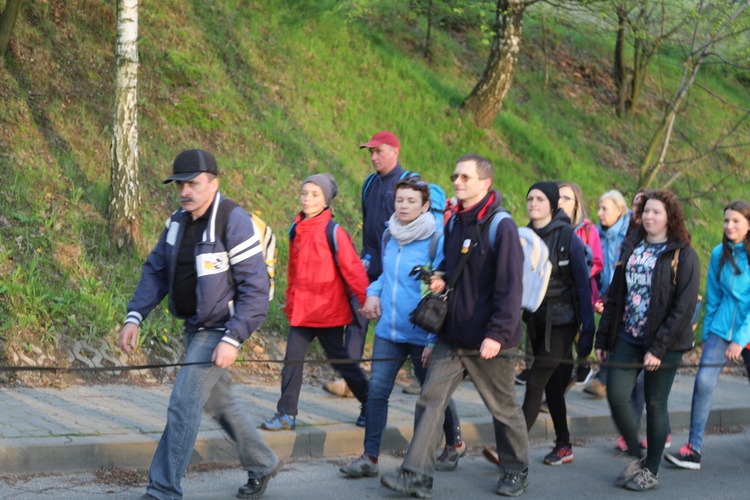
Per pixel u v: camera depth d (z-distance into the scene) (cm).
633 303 558
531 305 515
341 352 614
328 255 600
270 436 581
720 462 656
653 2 1303
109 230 826
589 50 1886
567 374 621
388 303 538
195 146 1015
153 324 761
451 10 1554
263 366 784
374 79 1347
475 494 523
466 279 482
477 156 493
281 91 1200
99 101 989
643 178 1386
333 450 609
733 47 1338
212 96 1095
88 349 712
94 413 594
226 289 430
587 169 1466
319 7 1392
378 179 679
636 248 565
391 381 541
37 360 677
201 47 1169
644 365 548
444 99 1396
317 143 1150
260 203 986
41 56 977
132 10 827
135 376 711
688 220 1494
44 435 522
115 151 827
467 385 831
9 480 477
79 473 505
